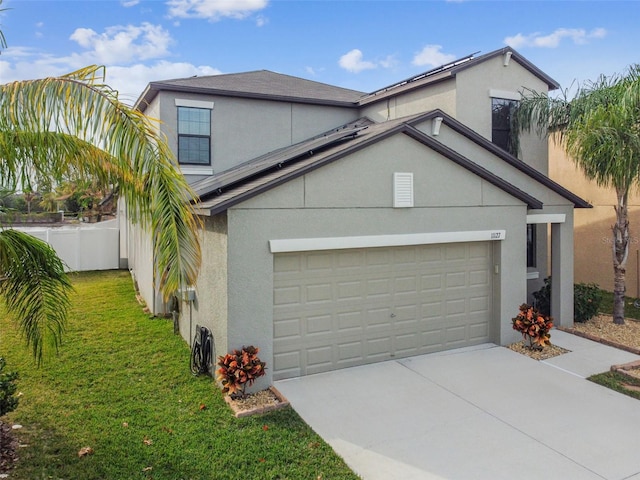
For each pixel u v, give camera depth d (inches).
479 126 565.3
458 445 277.6
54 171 247.0
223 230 346.3
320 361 385.7
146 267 589.6
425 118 459.8
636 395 346.6
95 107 238.5
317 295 381.4
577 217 762.8
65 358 406.0
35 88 232.8
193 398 332.2
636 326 514.9
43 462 248.7
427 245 426.0
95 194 301.1
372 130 466.3
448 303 439.2
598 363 408.8
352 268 394.6
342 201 377.7
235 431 288.0
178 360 405.7
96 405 318.7
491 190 443.2
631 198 683.4
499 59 574.6
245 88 629.9
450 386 359.9
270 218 351.3
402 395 344.2
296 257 371.9
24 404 316.8
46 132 239.8
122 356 414.0
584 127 466.6
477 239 437.1
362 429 295.4
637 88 444.1
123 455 258.1
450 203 424.5
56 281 271.3
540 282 587.2
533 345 442.6
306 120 656.4
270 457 261.0
